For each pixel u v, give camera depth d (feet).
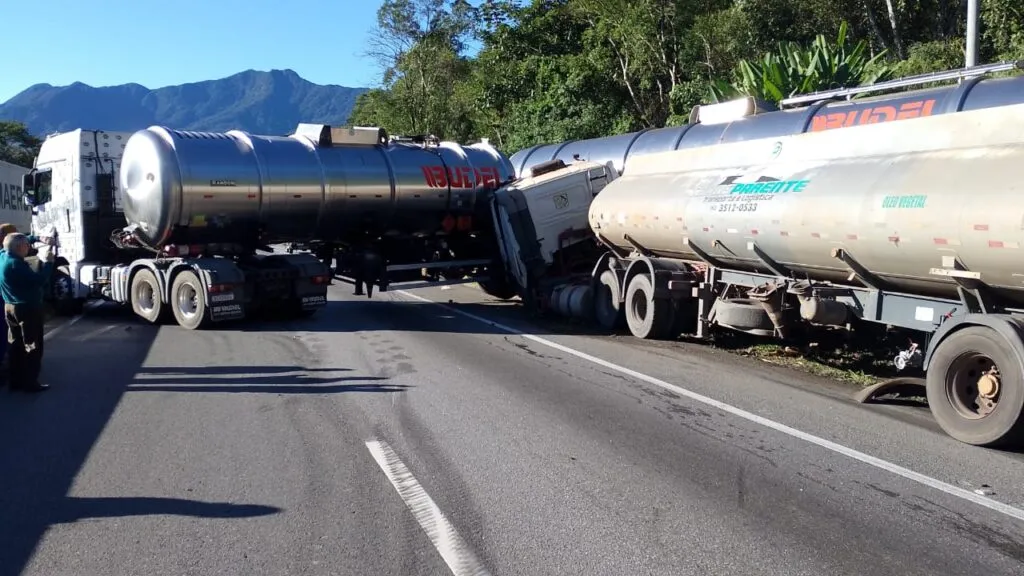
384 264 49.80
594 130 95.81
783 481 18.65
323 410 24.90
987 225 21.84
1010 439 20.89
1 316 29.50
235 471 19.11
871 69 63.67
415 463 19.74
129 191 42.98
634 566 14.16
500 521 16.15
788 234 29.89
